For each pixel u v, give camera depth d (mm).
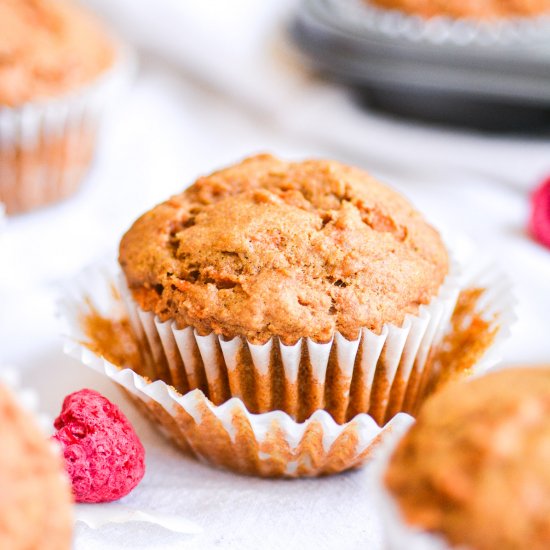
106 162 513
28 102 457
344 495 366
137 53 608
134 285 376
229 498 365
